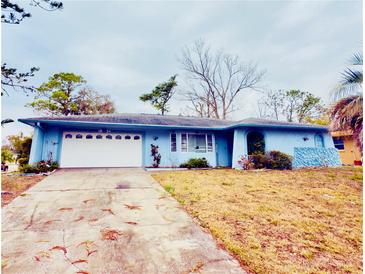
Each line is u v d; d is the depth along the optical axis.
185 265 3.11
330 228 4.52
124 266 3.05
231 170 12.27
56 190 6.98
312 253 3.55
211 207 5.51
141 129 13.62
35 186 7.46
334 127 9.58
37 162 10.63
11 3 7.56
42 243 3.61
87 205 5.56
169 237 3.93
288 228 4.44
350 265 3.26
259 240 3.90
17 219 4.60
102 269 2.97
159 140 13.88
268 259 3.32
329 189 7.64
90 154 12.52
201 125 14.55
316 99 30.95
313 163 14.27
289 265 3.19
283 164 12.66
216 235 4.04
